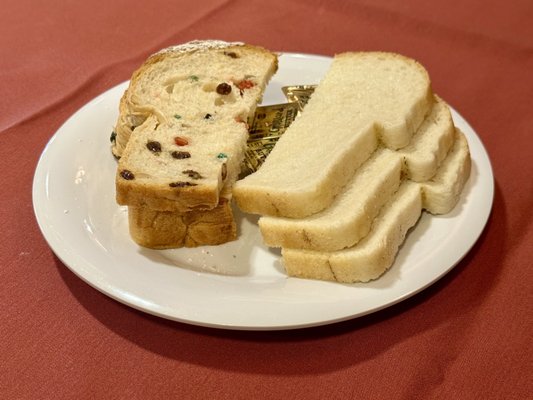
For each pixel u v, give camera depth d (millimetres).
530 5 698
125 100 485
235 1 692
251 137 491
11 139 503
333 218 392
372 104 489
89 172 456
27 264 404
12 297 383
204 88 509
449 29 654
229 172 444
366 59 543
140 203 398
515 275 404
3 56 597
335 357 353
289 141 467
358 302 358
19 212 441
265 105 529
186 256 409
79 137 479
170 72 512
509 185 478
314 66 567
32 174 475
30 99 548
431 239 407
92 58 605
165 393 335
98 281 363
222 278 385
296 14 679
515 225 442
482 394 336
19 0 676
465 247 397
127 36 638
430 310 379
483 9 689
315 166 425
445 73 603
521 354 356
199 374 344
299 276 387
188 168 421
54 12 663
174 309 347
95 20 655
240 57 529
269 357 352
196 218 408
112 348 355
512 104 564
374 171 432
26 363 347
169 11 676
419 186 425
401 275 377
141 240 406
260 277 392
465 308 381
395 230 393
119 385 338
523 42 638
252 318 345
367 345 359
